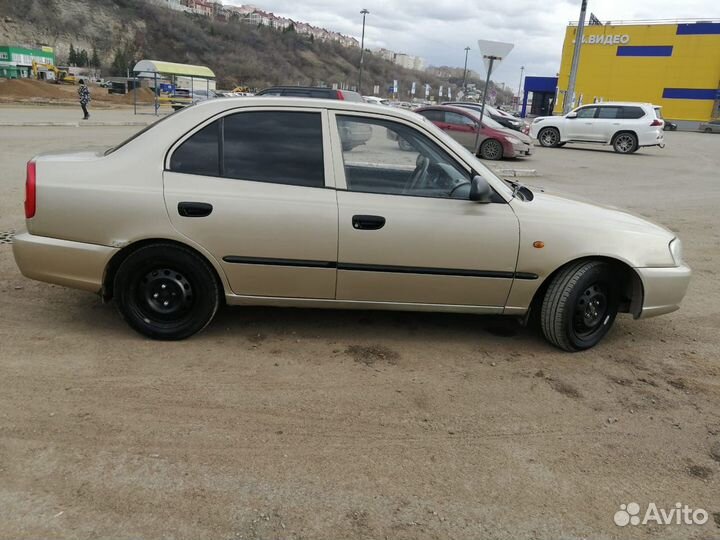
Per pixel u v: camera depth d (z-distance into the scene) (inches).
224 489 105.9
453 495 107.9
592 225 162.2
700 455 124.6
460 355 165.2
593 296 167.9
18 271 212.5
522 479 113.6
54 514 97.5
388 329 179.8
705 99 1899.6
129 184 150.7
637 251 163.9
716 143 1192.2
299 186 153.9
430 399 140.6
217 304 161.2
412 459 117.6
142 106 1636.3
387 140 157.8
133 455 113.7
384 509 103.2
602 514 105.4
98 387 137.1
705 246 311.0
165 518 98.2
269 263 154.4
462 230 155.6
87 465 110.1
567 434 129.5
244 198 151.3
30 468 108.3
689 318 205.5
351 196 154.3
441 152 159.5
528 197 170.1
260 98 158.4
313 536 96.0
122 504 100.7
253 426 125.5
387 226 153.2
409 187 158.1
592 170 629.3
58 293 193.8
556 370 159.6
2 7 3651.6
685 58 1902.1
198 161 153.8
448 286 159.8
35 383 137.1
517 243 157.8
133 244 153.4
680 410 142.3
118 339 162.2
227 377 145.1
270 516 100.0
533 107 2409.0
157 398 133.9
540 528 101.0
